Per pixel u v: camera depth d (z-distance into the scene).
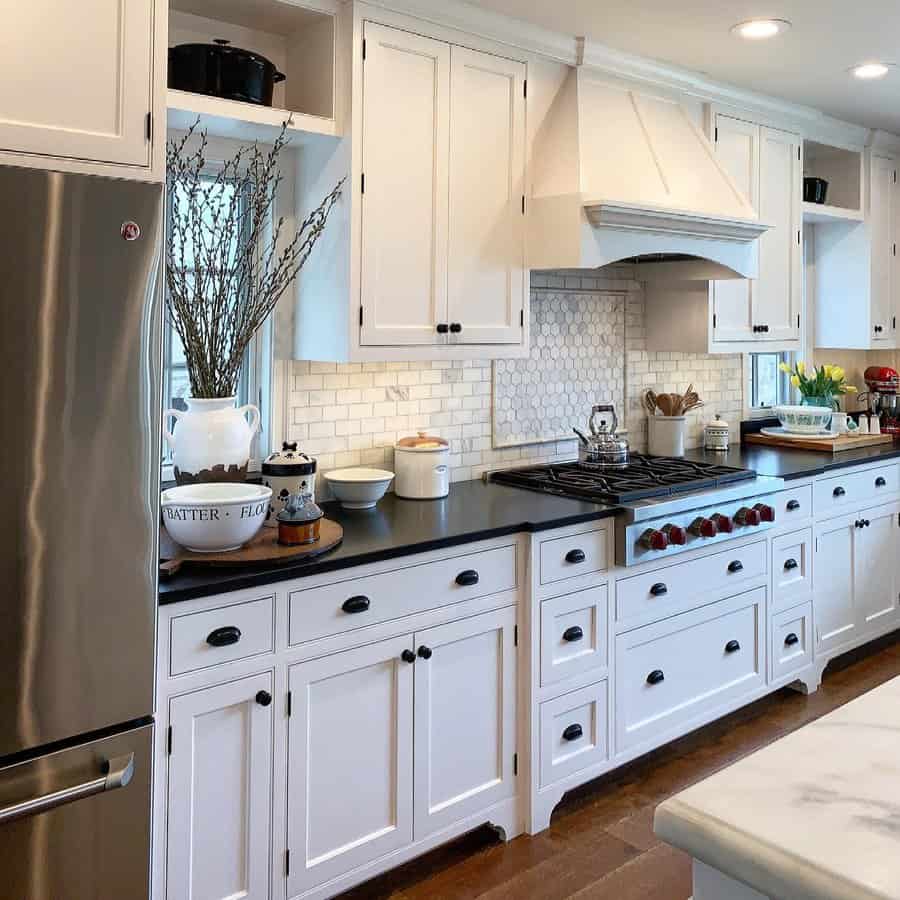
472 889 2.38
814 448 4.12
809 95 3.75
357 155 2.52
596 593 2.75
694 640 3.12
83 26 1.74
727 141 3.66
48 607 1.64
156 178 1.84
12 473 1.59
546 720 2.64
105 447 1.70
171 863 1.92
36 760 1.66
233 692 1.99
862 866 0.74
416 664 2.34
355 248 2.54
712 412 4.30
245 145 2.64
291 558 2.08
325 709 2.16
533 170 2.99
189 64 2.31
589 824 2.71
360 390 2.96
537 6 2.73
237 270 2.50
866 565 4.00
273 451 2.76
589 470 3.34
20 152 1.67
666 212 2.96
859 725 1.04
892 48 3.15
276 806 2.08
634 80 3.25
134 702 1.77
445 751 2.43
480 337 2.87
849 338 4.65
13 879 1.66
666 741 3.03
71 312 1.64
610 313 3.75
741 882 0.79
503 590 2.54
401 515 2.66
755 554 3.35
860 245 4.56
